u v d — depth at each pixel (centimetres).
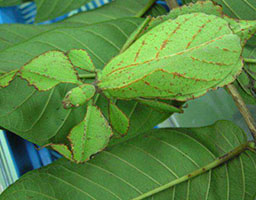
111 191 28
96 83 25
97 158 28
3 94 28
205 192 28
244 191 28
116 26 31
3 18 38
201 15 22
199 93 22
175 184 28
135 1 36
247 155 29
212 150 29
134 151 29
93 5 43
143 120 30
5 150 32
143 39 23
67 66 24
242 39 23
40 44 29
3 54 28
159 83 22
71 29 30
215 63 21
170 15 24
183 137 29
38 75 23
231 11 30
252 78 29
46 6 34
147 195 28
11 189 27
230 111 38
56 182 28
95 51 30
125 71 23
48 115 28
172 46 22
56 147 23
